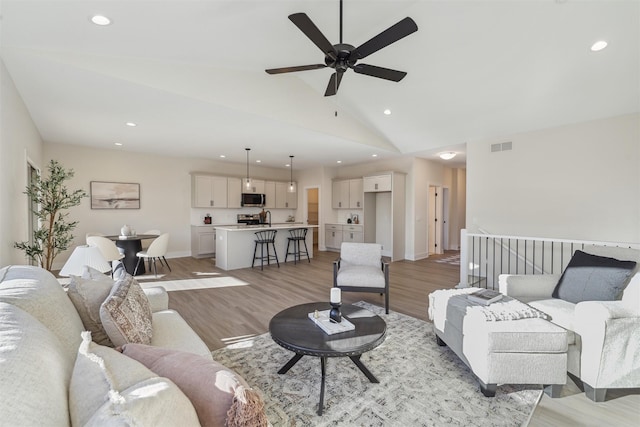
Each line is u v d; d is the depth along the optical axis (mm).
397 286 4699
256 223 8453
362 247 3998
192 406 769
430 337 2828
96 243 4523
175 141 5574
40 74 2830
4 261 2594
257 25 2572
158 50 2844
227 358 2436
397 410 1818
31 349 800
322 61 3602
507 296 2516
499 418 1754
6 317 930
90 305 1652
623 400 1921
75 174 5957
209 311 3535
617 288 2186
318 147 6105
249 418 763
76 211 5973
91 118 4141
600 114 3969
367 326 2105
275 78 4246
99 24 2230
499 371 1904
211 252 7469
